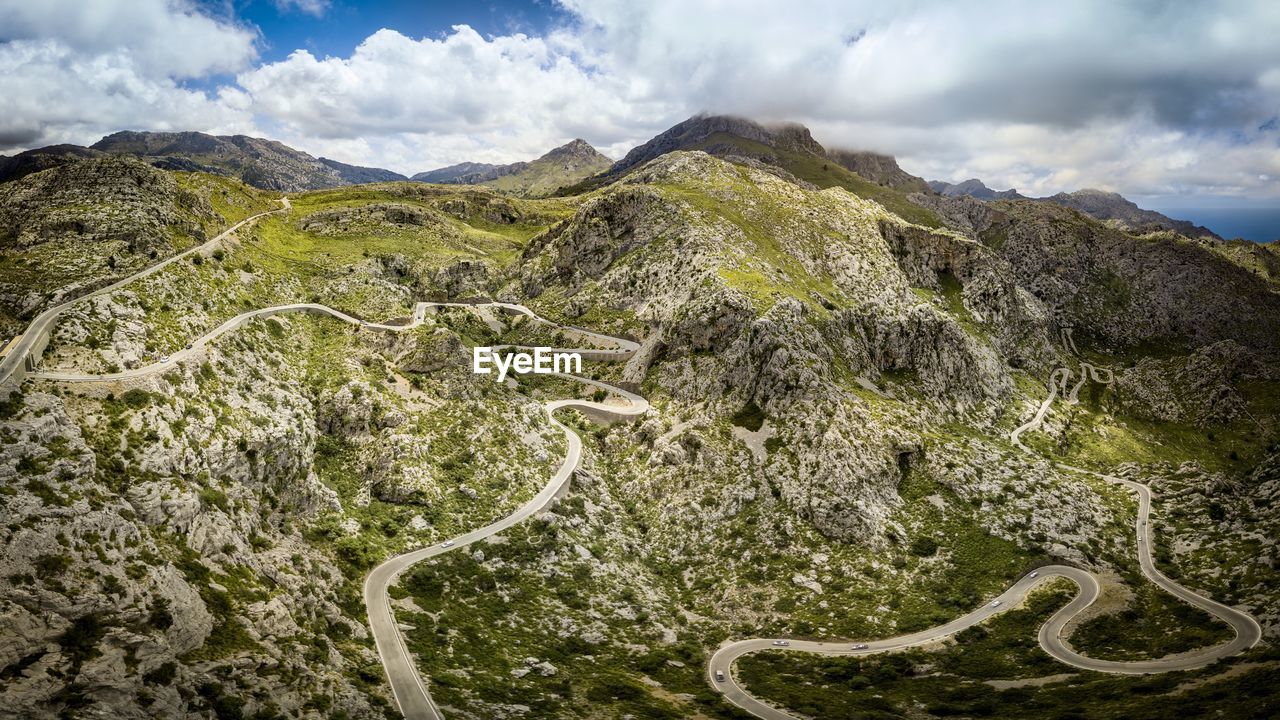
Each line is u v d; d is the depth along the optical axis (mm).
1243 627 121938
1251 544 149625
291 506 123562
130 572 78312
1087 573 145625
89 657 67938
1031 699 103750
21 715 60344
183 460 104188
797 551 151875
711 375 194500
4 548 70875
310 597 102375
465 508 146625
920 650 124062
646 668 115250
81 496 82188
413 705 87625
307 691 81375
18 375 101438
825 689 111438
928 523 158250
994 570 145750
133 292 140875
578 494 163125
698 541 159000
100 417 100625
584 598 133000
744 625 136125
